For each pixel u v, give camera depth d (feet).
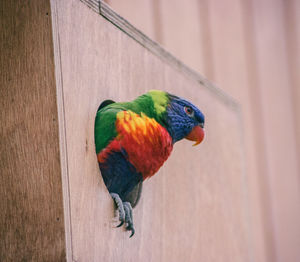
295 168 13.48
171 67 8.82
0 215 6.60
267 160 13.47
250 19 13.93
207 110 9.62
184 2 13.53
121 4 12.50
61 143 6.44
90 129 6.90
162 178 8.34
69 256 6.28
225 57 13.58
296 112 13.61
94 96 7.07
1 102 6.75
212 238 9.17
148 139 7.14
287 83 13.75
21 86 6.68
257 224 13.17
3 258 6.52
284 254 13.07
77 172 6.57
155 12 13.03
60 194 6.35
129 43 7.91
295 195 13.35
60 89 6.57
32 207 6.46
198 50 13.42
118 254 7.06
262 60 13.84
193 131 7.94
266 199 13.26
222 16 13.80
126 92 7.68
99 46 7.30
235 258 9.74
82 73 6.93
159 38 12.89
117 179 7.22
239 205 10.21
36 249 6.38
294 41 13.82
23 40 6.74
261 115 13.64
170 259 8.14
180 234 8.45
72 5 6.98
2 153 6.68
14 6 6.85
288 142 13.55
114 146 6.97
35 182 6.48
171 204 8.39
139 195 7.83
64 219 6.29
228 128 10.31
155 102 7.52
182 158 8.86
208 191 9.32
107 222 6.93
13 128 6.66
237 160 10.46
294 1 13.88
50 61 6.58
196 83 9.48
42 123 6.52
